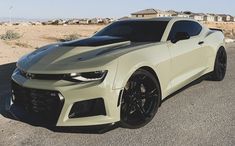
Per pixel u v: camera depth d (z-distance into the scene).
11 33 21.05
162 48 4.55
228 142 3.58
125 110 3.89
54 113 3.65
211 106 4.93
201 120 4.30
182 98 5.39
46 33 31.16
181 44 4.98
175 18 5.41
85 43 4.48
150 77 4.14
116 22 5.60
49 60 4.02
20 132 4.02
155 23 5.16
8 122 4.37
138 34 4.96
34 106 3.80
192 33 5.57
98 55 3.95
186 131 3.93
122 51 4.05
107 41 4.53
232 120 4.29
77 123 3.59
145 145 3.56
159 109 4.81
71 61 3.87
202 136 3.76
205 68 5.80
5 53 11.76
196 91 5.82
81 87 3.56
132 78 3.92
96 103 3.62
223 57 6.53
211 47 5.94
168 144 3.57
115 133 3.92
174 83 4.77
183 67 5.00
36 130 4.07
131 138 3.76
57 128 3.72
